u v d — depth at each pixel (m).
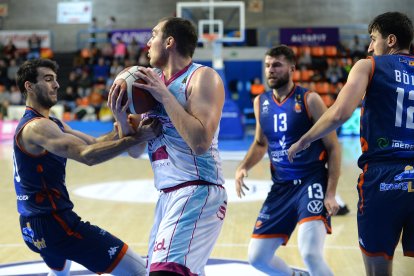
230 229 5.36
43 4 21.50
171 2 21.09
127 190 7.73
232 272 3.94
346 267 4.18
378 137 2.49
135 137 2.49
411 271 4.03
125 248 2.96
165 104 2.29
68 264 3.18
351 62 18.59
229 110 14.70
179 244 2.36
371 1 20.69
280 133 3.36
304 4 20.86
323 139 3.25
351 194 7.20
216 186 2.53
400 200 2.41
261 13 20.92
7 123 15.75
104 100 17.11
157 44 2.51
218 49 15.48
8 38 20.03
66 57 20.06
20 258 4.37
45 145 2.74
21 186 2.90
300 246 3.04
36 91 2.96
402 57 2.53
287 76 3.34
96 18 21.44
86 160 2.62
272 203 3.31
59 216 2.88
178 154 2.48
